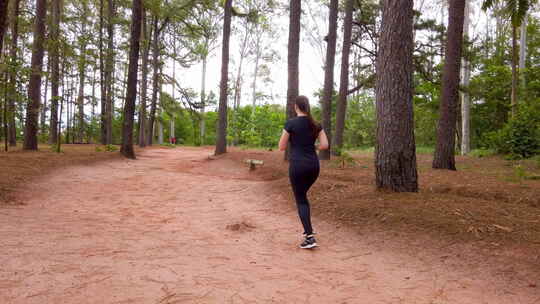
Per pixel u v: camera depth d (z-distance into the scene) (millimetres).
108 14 24812
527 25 25359
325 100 14117
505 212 4699
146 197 7219
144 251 3787
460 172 9852
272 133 34531
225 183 9398
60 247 3744
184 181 9570
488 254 3590
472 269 3367
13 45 15062
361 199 5777
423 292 2904
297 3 12648
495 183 7617
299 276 3232
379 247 4148
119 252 3697
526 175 8633
